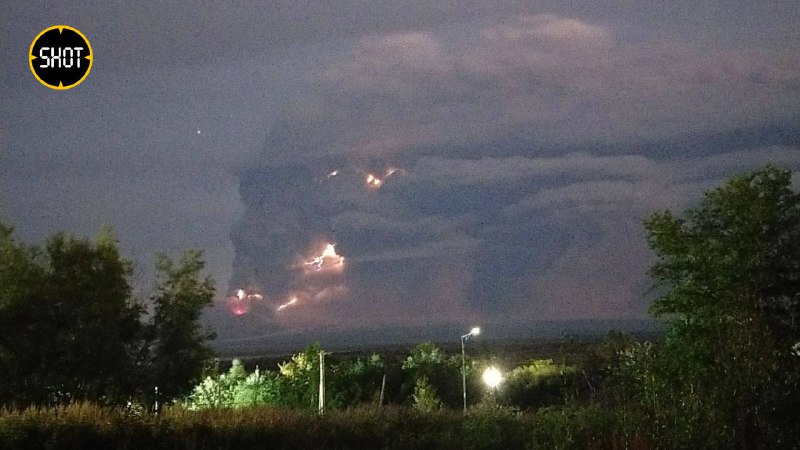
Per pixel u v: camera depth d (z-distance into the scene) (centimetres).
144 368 2342
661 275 1517
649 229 1537
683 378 1044
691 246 1480
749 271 1402
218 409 2133
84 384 2216
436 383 3894
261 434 1808
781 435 930
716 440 951
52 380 2177
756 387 952
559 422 1303
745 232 1444
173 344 2364
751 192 1466
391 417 2092
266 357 5462
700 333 1335
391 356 5303
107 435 1672
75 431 1641
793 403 938
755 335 1003
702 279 1452
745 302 1101
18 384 2162
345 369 3762
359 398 3328
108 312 2278
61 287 2236
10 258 2227
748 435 942
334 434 1884
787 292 1382
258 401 2912
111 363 2242
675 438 984
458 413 2248
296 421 1948
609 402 1340
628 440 1071
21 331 2194
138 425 1730
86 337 2222
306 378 3266
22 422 1659
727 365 980
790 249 1434
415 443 1850
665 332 1506
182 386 2367
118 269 2342
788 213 1462
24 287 2208
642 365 1161
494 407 2142
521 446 1684
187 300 2395
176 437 1717
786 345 1035
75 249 2292
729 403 955
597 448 1137
